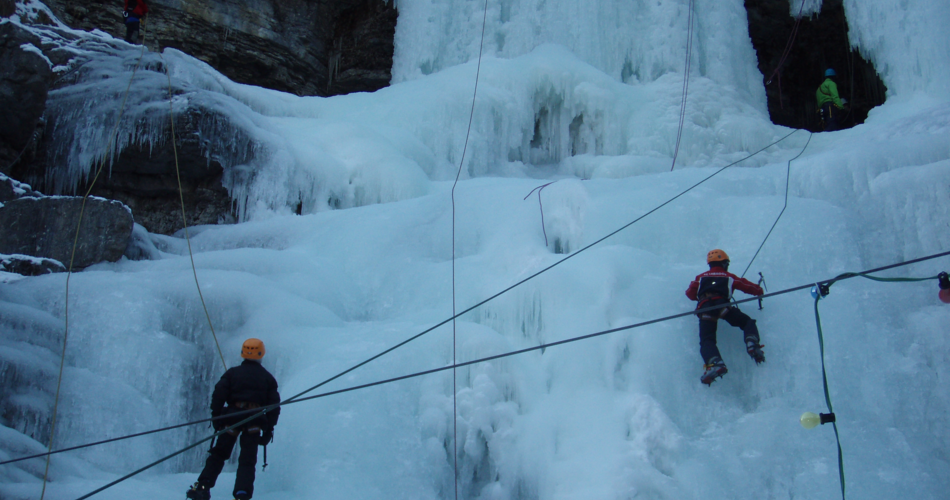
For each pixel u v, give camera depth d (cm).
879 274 692
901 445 554
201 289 736
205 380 700
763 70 1766
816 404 588
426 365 653
